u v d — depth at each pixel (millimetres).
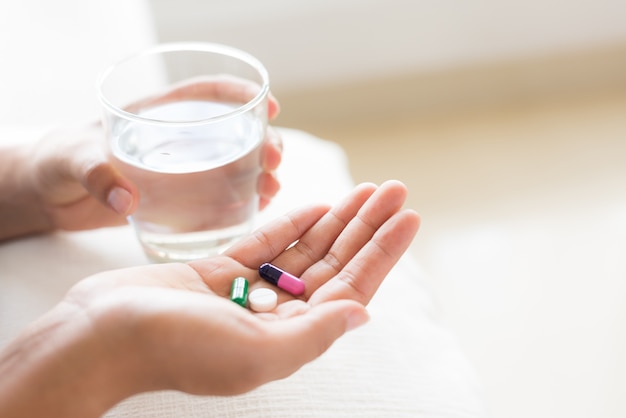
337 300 422
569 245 923
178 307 401
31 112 628
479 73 1125
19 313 489
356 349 478
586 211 969
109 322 407
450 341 515
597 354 805
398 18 1044
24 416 409
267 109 506
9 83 629
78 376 412
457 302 862
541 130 1110
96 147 519
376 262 444
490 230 949
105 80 505
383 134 1118
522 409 758
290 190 573
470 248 926
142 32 674
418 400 464
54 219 547
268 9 1006
